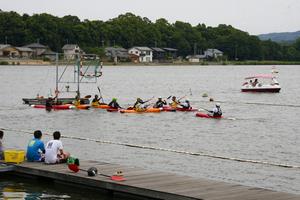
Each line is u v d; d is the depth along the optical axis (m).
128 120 65.31
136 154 42.69
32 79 166.12
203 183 28.91
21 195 29.42
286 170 37.41
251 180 34.53
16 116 69.06
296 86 158.00
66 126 60.00
